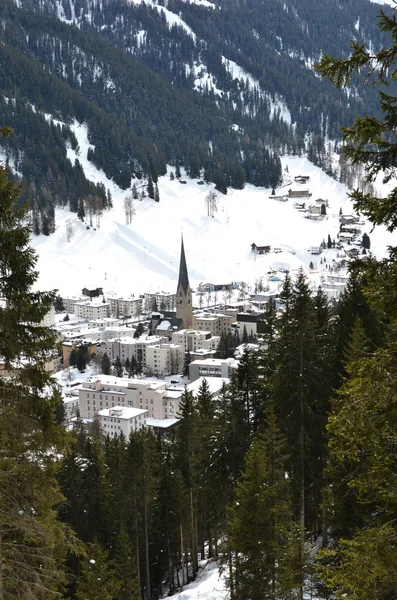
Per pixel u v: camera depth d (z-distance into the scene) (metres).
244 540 25.42
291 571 23.33
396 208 10.93
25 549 16.91
